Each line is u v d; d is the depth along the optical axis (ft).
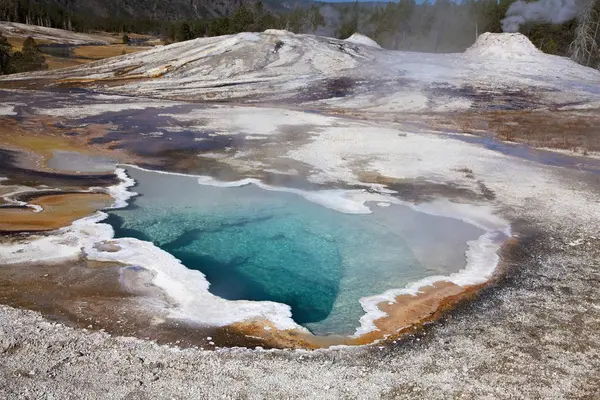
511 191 40.55
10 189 37.01
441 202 37.88
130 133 57.11
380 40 171.53
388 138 57.41
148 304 22.49
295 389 17.02
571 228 32.99
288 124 64.03
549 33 144.05
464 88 90.48
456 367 18.61
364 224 33.68
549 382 17.78
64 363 17.84
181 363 18.29
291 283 25.94
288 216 34.73
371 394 16.93
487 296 24.23
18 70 122.11
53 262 26.00
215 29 171.32
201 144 52.95
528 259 28.43
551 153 54.95
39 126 58.75
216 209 35.53
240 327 21.15
